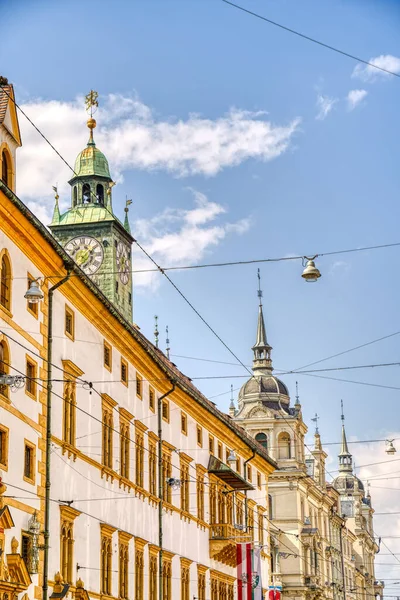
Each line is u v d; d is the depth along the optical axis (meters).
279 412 115.38
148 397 59.75
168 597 60.94
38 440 42.44
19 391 40.69
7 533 38.66
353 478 190.62
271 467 91.19
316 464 136.62
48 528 42.62
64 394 46.03
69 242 80.44
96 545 49.06
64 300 46.47
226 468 71.75
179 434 65.69
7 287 40.19
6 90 43.12
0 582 37.28
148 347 57.50
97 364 50.81
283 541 111.62
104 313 50.81
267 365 119.88
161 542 59.81
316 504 125.44
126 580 53.47
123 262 82.31
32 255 42.47
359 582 167.50
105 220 80.31
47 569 42.09
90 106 86.12
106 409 51.81
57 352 45.25
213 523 72.12
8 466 39.16
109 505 51.44
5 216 39.16
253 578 73.62
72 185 83.69
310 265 38.97
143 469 57.81
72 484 46.25
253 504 84.62
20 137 43.81
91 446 49.25
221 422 74.62
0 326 39.12
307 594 113.00
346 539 152.88
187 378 73.94
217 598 72.62
